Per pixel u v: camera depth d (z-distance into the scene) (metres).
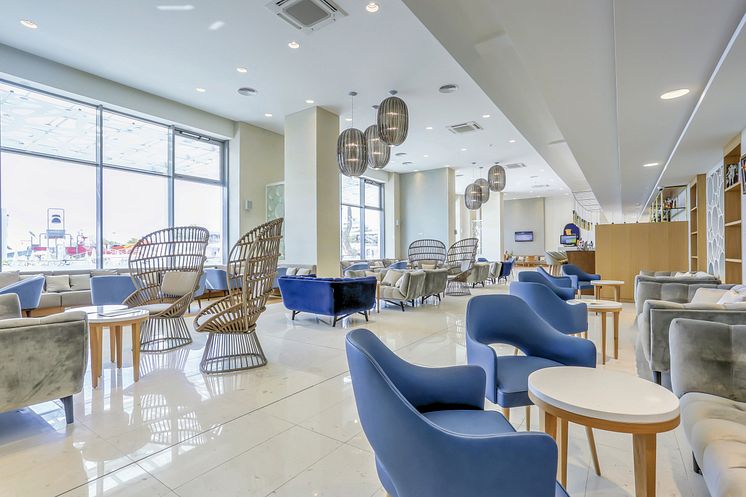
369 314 6.71
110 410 2.78
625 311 6.82
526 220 22.62
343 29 5.10
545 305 3.56
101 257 7.39
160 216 8.23
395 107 5.39
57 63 6.28
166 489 1.87
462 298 8.83
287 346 4.57
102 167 7.35
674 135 4.74
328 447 2.27
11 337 2.33
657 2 2.17
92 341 3.25
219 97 7.54
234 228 9.16
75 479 1.95
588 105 4.12
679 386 2.10
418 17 3.82
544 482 1.09
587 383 1.64
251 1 4.55
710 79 3.05
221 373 3.58
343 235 12.54
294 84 6.82
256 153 9.46
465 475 1.09
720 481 1.30
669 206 10.12
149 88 7.18
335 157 8.23
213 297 8.93
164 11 4.79
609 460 2.11
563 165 10.30
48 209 6.82
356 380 1.24
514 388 1.95
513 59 4.66
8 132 6.37
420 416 1.12
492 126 8.87
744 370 1.96
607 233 8.55
